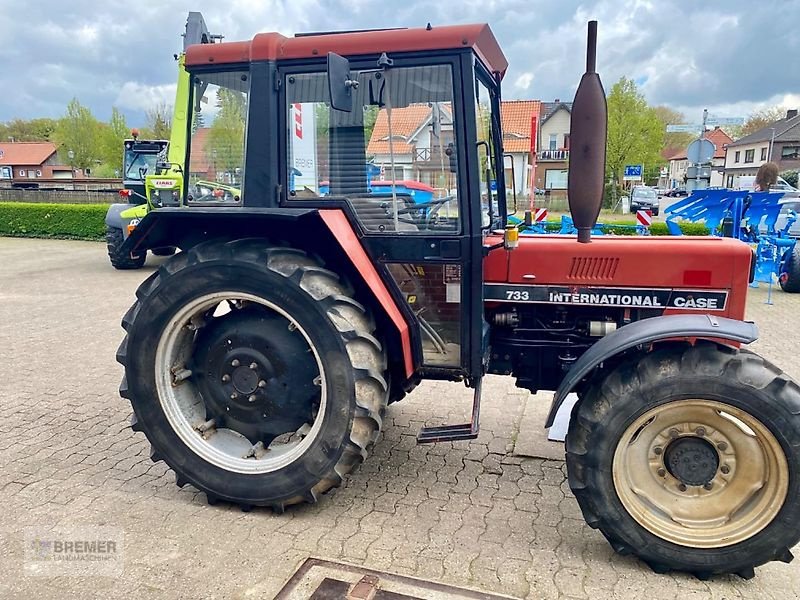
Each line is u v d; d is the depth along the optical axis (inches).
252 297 111.3
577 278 120.5
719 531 97.9
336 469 112.2
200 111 120.0
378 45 108.9
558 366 129.2
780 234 375.2
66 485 128.3
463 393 185.3
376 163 114.4
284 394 118.2
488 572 99.6
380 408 113.3
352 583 95.5
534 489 127.9
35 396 182.9
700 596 94.7
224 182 120.6
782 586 97.7
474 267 115.3
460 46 106.6
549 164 415.2
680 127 419.8
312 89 113.5
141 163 510.3
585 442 99.3
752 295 348.2
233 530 111.5
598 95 96.7
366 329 112.1
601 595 94.3
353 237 114.4
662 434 101.2
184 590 95.0
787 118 2194.9
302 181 117.0
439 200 114.3
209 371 122.8
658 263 116.2
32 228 665.0
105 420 164.6
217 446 121.2
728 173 2313.0
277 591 94.6
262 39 112.3
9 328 267.7
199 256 112.5
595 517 100.9
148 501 121.7
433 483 130.3
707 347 98.0
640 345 103.0
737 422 98.5
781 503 94.3
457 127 110.4
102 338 250.5
